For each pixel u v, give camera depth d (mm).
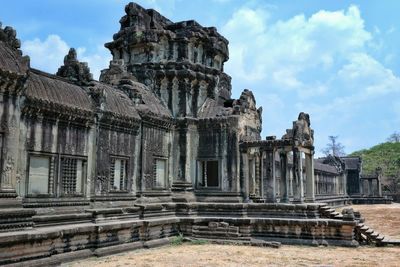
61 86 19297
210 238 23844
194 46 28219
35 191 17219
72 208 18750
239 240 23375
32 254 14875
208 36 28984
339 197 67875
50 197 17750
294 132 25234
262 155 28734
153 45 27375
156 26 28156
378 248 22250
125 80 24938
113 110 21359
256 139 29312
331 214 24000
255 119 29406
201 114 27688
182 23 28484
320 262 17766
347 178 75625
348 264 17375
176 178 26688
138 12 28047
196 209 25547
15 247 14188
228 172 26125
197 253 19984
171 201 25750
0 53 15289
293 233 23250
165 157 26047
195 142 27234
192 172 26953
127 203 22250
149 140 24469
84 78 21172
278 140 25781
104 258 18266
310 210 23906
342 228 22688
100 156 20500
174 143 26984
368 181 76000
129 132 22859
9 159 15297
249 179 27844
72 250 17312
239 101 27734
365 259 18641
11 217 14703
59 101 18141
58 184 18188
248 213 24938
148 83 27250
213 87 28672
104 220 19766
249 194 27375
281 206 24234
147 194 23953
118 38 28688
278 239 23391
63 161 18641
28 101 16562
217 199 25953
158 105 26453
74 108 18781
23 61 15898
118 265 16672
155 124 25047
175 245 22750
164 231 23344
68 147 18781
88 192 19844
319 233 22969
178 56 27562
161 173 25906
